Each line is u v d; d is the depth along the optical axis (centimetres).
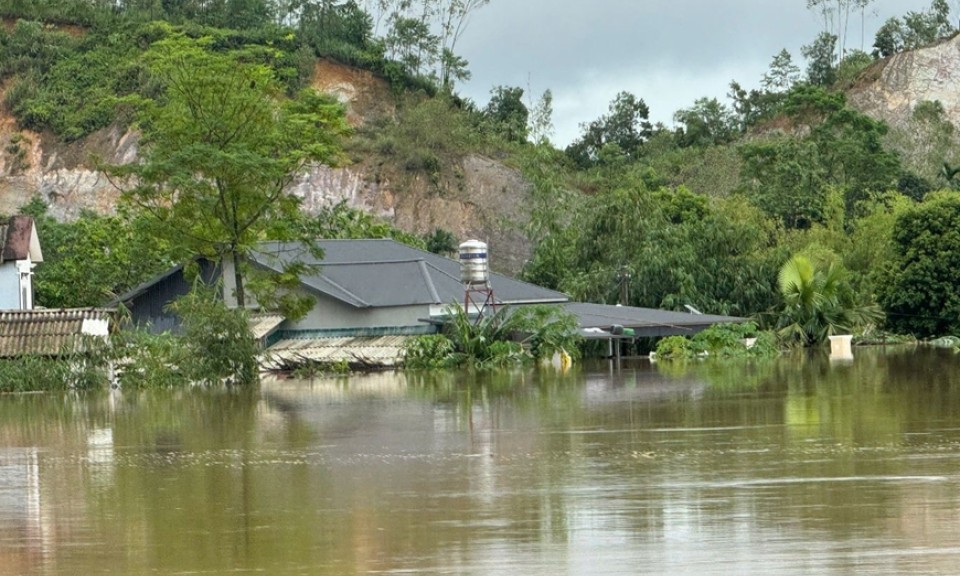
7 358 5228
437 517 2164
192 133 6244
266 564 1881
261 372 5956
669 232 7900
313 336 6625
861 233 9575
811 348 7550
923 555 1817
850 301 7888
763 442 2938
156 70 6344
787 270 7706
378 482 2527
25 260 6800
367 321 6619
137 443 3256
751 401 3934
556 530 2039
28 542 2062
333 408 4078
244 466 2794
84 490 2531
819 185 11050
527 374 5612
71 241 8506
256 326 6331
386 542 1991
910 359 6156
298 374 5916
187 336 5419
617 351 6762
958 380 4669
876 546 1872
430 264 6981
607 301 7806
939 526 1984
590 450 2883
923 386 4406
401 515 2188
